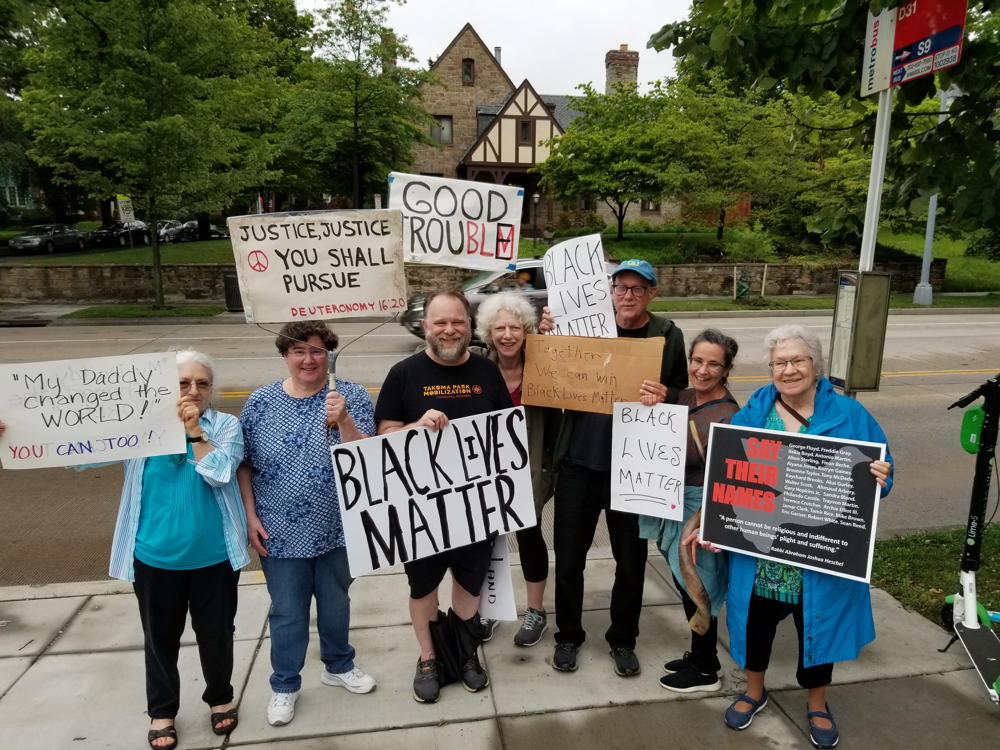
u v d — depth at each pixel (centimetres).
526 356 333
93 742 281
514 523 311
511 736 285
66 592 402
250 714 297
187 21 1435
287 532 281
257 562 457
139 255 2334
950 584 405
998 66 395
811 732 280
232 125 1684
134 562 263
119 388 256
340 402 276
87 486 593
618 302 327
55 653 342
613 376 316
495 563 328
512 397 346
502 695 311
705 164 2288
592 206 3428
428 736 285
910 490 607
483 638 350
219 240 2881
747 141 2230
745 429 276
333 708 302
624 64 3594
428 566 303
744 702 293
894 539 470
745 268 2144
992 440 309
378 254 296
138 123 1454
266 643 351
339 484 282
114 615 377
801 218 2506
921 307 1973
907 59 337
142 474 263
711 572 301
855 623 267
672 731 288
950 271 2638
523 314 331
